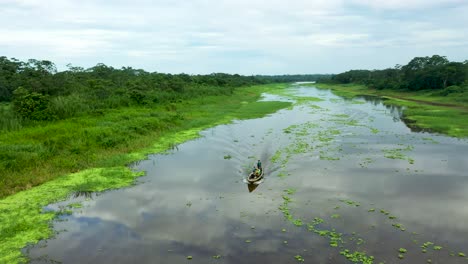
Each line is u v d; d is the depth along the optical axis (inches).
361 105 2910.9
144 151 1311.5
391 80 4421.8
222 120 2064.5
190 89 3277.6
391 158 1171.9
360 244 630.5
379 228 687.7
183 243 650.8
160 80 3176.7
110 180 991.0
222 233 685.3
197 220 742.5
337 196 853.2
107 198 871.7
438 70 3499.0
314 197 850.8
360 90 4909.0
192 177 1021.8
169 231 697.0
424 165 1090.1
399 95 3725.4
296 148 1331.2
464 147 1318.9
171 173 1059.9
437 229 679.7
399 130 1691.7
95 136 1311.5
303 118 2142.0
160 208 807.1
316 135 1579.7
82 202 847.1
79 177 1010.1
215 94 3408.0
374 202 812.0
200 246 637.9
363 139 1485.0
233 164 1147.3
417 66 4138.8
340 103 3115.2
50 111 1594.5
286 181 969.5
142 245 646.5
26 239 674.2
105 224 732.7
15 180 932.6
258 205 813.9
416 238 647.8
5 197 868.0
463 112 2169.0
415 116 2095.2
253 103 3056.1
